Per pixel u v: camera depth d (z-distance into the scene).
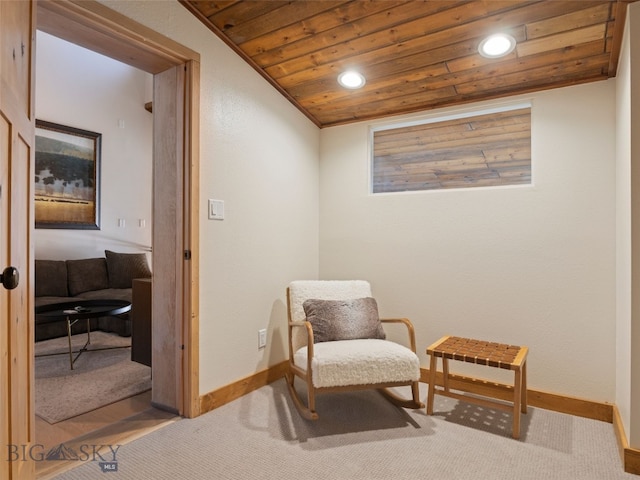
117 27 1.81
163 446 1.86
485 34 2.04
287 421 2.13
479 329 2.56
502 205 2.50
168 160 2.21
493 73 2.33
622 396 1.91
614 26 1.84
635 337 1.67
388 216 2.92
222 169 2.35
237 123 2.46
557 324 2.33
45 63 4.45
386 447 1.87
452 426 2.09
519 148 2.57
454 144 2.80
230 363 2.42
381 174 3.06
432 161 2.88
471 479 1.62
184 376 2.16
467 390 2.57
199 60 2.19
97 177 4.89
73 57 4.70
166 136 2.22
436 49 2.21
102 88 4.98
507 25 1.97
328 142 3.21
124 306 3.29
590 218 2.25
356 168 3.08
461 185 2.77
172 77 2.20
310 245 3.15
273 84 2.73
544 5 1.83
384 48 2.27
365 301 2.62
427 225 2.76
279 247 2.83
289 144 2.91
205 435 1.97
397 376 2.16
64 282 4.13
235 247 2.45
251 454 1.80
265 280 2.70
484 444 1.90
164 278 2.23
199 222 2.19
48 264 4.06
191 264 2.14
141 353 2.88
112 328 4.05
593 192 2.24
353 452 1.82
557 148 2.34
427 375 2.73
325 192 3.22
